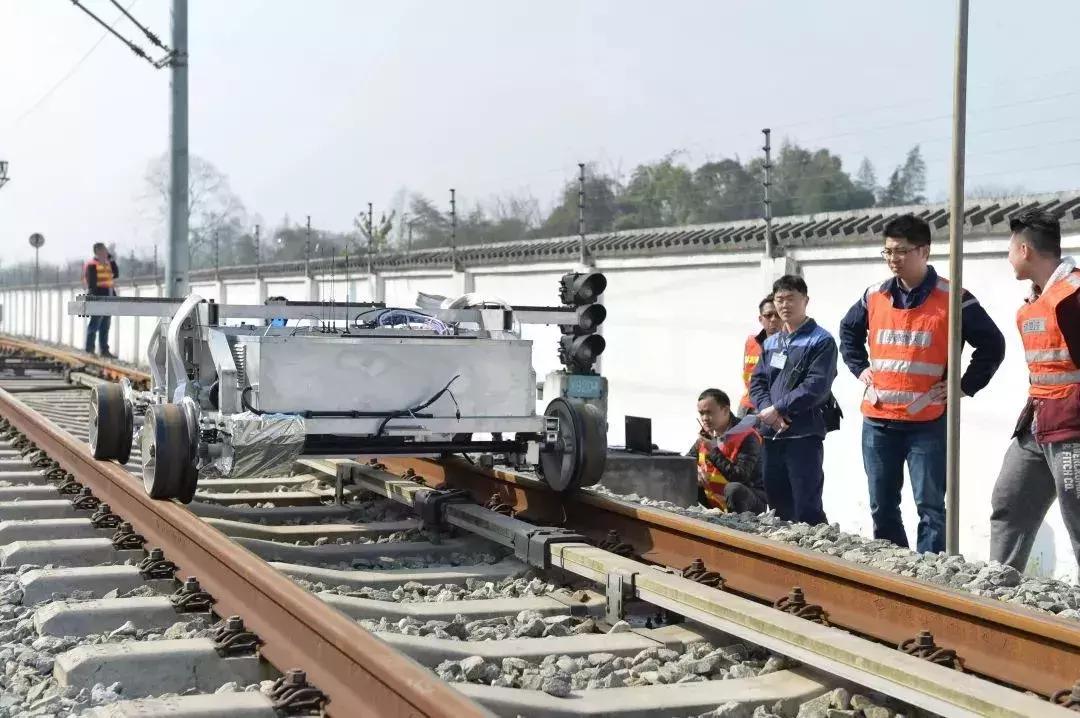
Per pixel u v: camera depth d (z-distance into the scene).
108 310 8.48
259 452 6.90
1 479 9.52
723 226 14.60
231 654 4.84
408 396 7.38
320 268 25.03
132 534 7.00
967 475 10.41
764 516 8.16
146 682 4.64
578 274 10.23
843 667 4.46
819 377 8.21
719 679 4.92
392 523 8.38
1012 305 9.99
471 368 7.54
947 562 6.61
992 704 3.87
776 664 4.96
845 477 11.90
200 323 7.96
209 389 7.73
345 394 7.24
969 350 10.62
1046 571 9.79
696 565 6.11
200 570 6.01
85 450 9.45
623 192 27.97
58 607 5.42
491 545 7.60
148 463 7.34
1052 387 6.65
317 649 4.44
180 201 20.80
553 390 10.42
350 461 10.05
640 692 4.59
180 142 20.78
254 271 29.47
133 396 8.99
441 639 5.21
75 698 4.47
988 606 4.79
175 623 5.37
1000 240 10.02
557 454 7.82
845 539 7.43
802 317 8.43
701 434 9.91
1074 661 4.43
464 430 7.45
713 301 13.92
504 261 18.23
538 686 4.62
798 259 12.41
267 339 7.06
